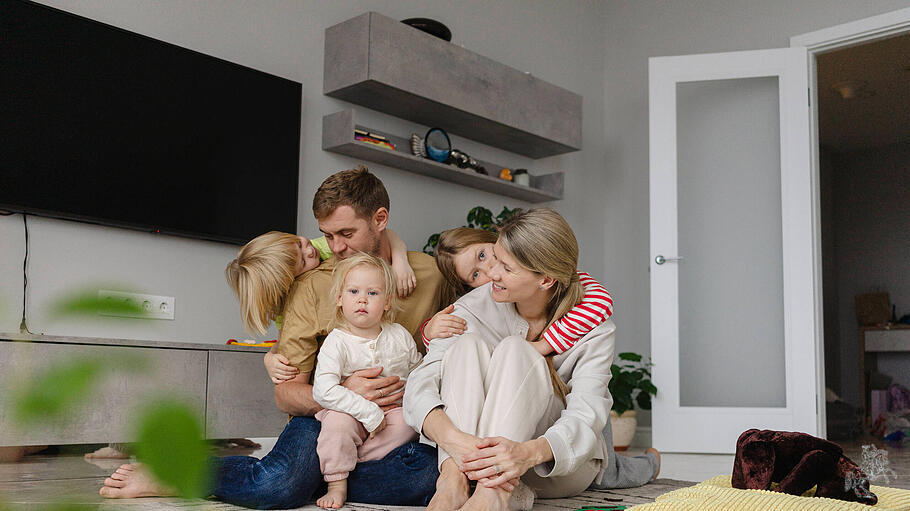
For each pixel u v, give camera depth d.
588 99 5.22
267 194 3.54
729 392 4.21
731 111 4.35
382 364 1.79
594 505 1.75
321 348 1.76
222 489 1.65
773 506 1.52
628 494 1.99
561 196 4.65
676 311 4.27
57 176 2.94
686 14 4.97
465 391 1.57
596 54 5.33
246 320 1.89
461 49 4.00
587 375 1.79
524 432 1.55
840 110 6.74
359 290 1.76
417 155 4.02
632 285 5.05
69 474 2.13
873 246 7.77
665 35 5.07
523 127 4.30
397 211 4.07
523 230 1.72
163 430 0.19
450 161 4.18
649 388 4.19
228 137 3.43
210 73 3.39
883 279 7.68
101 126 3.07
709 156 4.37
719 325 4.27
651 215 4.37
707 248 4.34
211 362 3.06
